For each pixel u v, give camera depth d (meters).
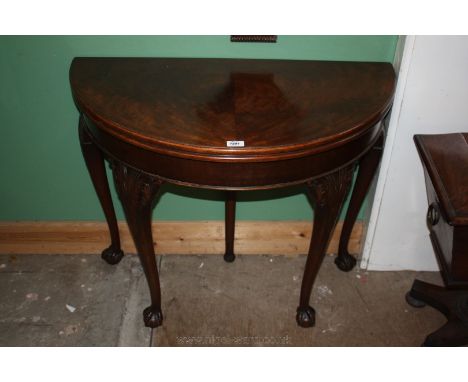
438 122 1.42
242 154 1.01
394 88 1.26
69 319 1.62
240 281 1.78
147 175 1.15
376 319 1.64
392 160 1.51
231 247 1.81
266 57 1.40
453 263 1.16
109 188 1.66
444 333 1.50
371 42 1.37
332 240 1.84
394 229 1.69
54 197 1.74
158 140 1.03
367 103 1.17
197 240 1.83
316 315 1.65
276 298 1.71
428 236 1.70
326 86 1.25
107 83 1.23
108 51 1.38
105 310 1.66
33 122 1.54
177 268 1.82
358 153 1.19
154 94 1.19
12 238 1.81
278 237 1.82
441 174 1.21
